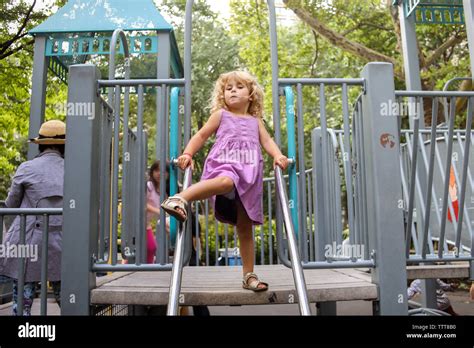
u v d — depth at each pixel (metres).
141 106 2.77
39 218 3.16
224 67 16.20
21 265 2.52
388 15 11.80
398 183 2.56
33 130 5.67
